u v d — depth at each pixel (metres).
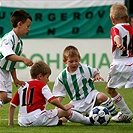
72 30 39.97
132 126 18.38
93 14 39.75
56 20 39.91
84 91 19.42
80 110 19.39
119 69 19.48
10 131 16.77
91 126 18.20
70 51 19.11
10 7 39.53
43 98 17.84
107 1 39.56
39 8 39.72
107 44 39.94
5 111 23.52
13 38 18.30
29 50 40.00
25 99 17.81
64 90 19.64
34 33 39.88
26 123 17.83
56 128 17.47
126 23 19.78
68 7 39.78
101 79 19.28
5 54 17.78
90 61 40.03
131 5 39.72
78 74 19.33
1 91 18.45
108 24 39.72
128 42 19.59
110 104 19.36
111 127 18.02
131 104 26.75
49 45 40.03
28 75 39.50
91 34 39.91
